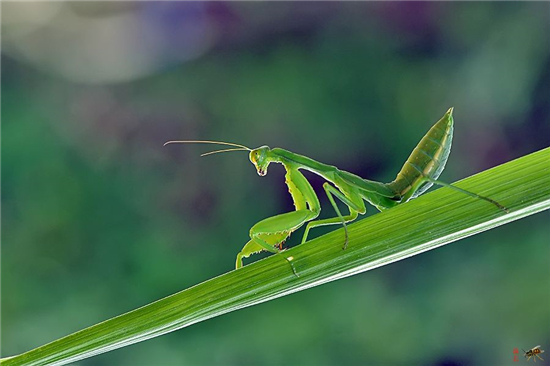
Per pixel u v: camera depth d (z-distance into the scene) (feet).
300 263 1.07
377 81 1.90
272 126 1.93
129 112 2.03
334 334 1.75
